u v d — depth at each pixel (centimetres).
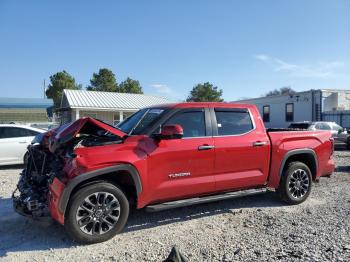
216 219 561
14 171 1080
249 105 620
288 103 2955
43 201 479
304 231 494
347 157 1427
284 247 439
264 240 465
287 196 634
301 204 647
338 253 416
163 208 507
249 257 412
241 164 580
